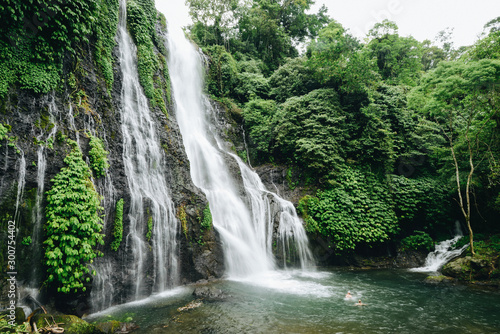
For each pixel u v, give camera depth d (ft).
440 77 45.21
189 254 39.78
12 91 25.41
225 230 46.55
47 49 28.12
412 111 69.21
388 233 56.39
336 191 57.06
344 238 52.54
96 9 34.32
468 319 28.19
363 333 24.63
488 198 54.80
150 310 29.14
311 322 26.81
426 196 58.54
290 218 53.83
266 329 25.03
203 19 92.38
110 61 38.63
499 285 39.45
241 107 77.46
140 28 48.62
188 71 67.21
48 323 22.03
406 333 24.84
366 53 66.18
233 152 66.64
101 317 27.04
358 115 65.10
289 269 51.13
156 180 40.50
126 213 33.14
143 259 33.94
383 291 37.58
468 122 46.57
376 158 61.77
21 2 25.77
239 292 35.73
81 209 26.25
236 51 94.63
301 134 62.85
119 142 35.88
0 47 25.04
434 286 40.06
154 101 46.65
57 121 28.48
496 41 47.85
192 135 57.82
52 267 24.80
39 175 25.63
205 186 52.06
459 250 51.57
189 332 24.22
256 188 61.41
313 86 72.33
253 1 98.99
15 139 24.56
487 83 42.29
